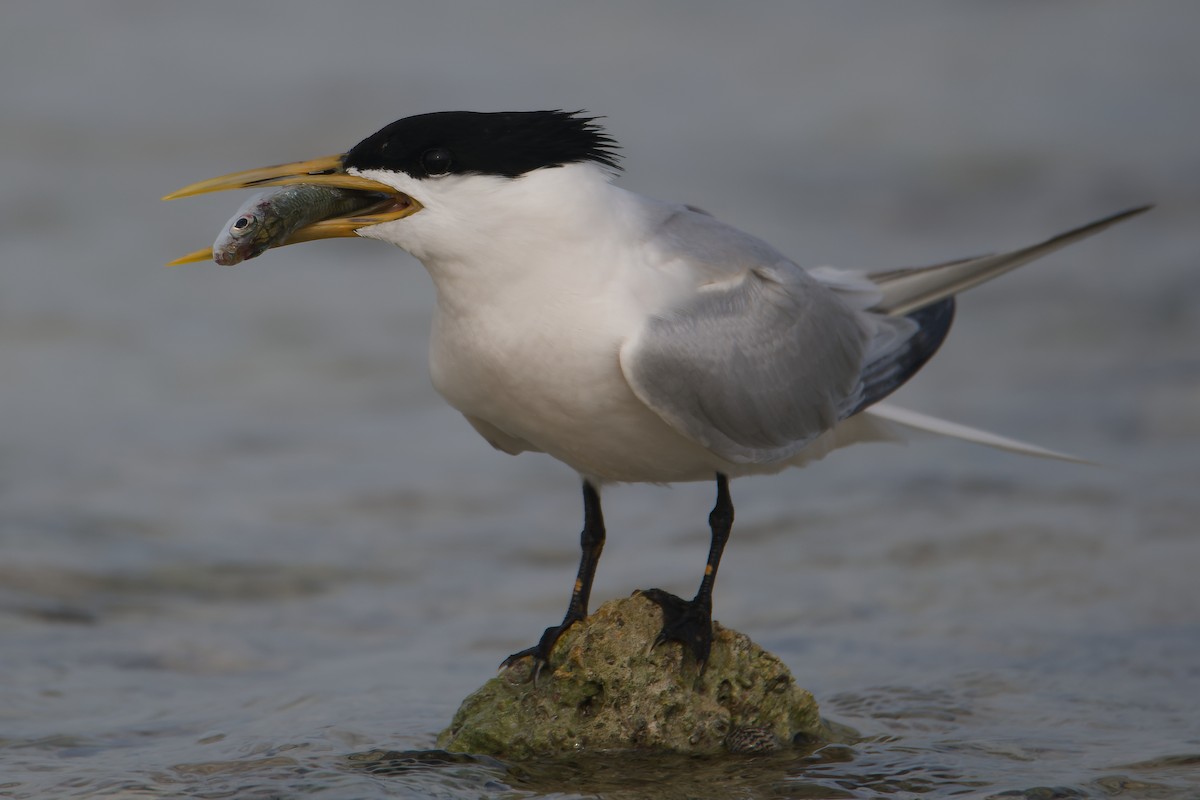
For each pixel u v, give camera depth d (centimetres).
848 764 730
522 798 684
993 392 1689
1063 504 1294
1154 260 2267
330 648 981
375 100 2911
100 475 1369
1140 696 845
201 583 1117
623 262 741
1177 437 1504
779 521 1277
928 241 2403
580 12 3556
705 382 748
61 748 764
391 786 690
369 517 1298
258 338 1855
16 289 1980
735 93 3123
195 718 819
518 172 710
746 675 757
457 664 938
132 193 2445
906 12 3638
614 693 744
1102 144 2838
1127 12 3641
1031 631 975
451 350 753
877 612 1032
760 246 830
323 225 725
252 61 3112
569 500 1369
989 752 750
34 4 3372
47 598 1059
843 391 853
